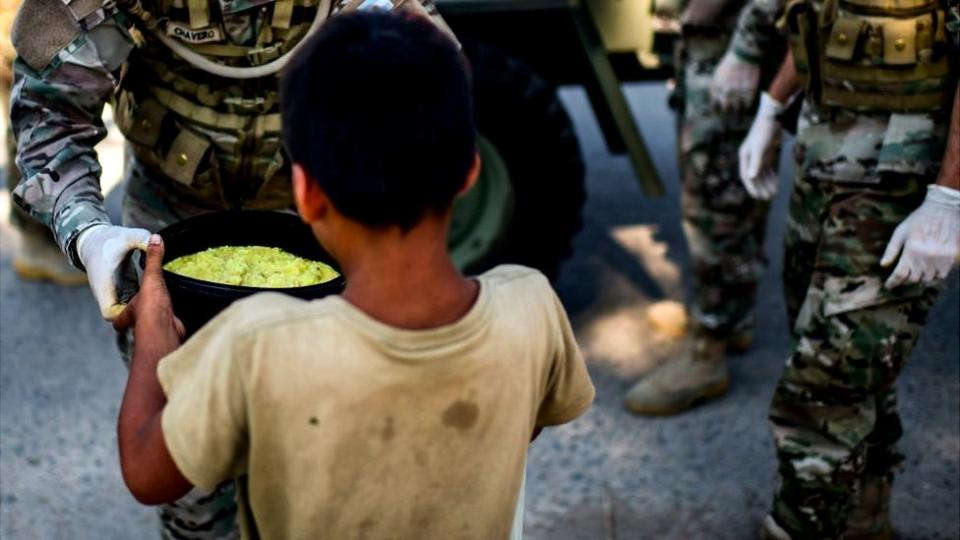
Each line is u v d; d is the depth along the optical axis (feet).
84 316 11.94
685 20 9.90
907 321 7.44
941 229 6.89
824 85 7.29
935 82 6.93
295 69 3.65
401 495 3.92
